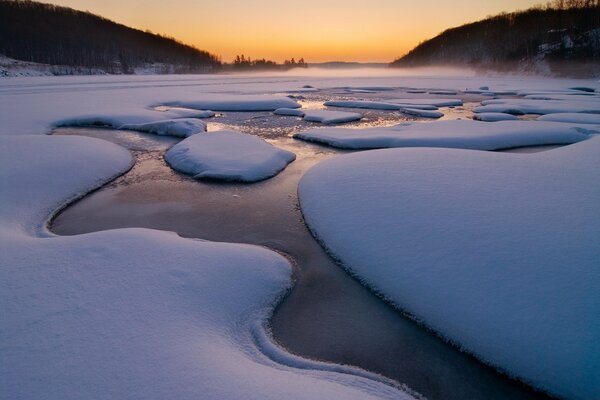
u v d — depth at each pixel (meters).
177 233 5.81
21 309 3.29
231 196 7.45
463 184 6.17
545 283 3.67
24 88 28.91
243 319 3.69
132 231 5.07
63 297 3.49
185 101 22.02
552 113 18.70
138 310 3.37
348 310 3.98
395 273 4.37
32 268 3.99
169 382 2.56
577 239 4.17
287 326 3.73
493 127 13.12
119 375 2.60
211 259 4.40
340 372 3.15
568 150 8.12
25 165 7.87
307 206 6.58
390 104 22.08
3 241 4.66
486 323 3.50
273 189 7.83
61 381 2.53
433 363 3.29
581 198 5.25
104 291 3.63
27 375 2.57
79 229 5.94
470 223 4.83
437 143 11.09
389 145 11.34
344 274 4.66
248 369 2.82
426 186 6.23
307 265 4.88
